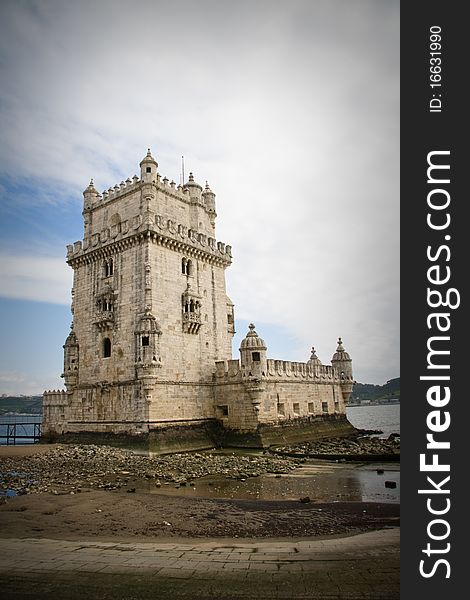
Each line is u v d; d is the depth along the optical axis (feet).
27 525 60.70
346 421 223.51
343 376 226.79
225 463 121.49
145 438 140.77
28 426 475.31
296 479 101.71
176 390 154.40
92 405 162.30
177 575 39.83
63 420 172.86
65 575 40.01
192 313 163.43
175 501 77.92
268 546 50.26
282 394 174.91
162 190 169.68
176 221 174.70
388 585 36.88
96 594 35.76
